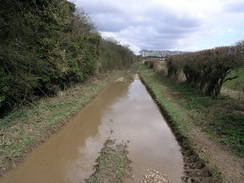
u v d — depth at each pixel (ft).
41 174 17.38
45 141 23.00
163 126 28.32
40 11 31.12
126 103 41.68
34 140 21.72
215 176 15.43
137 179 16.43
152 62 135.85
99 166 17.69
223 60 32.63
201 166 17.38
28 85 26.25
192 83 48.91
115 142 23.25
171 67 69.15
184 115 29.76
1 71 22.93
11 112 26.07
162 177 16.75
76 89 47.16
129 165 18.43
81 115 33.22
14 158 18.42
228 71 35.19
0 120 24.03
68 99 38.11
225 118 26.68
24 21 27.61
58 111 30.76
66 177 17.07
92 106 38.93
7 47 23.61
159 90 49.67
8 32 24.86
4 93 23.38
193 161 18.54
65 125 28.12
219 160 17.71
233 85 42.55
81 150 21.63
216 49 37.40
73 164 18.97
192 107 32.91
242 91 37.11
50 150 21.49
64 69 36.29
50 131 24.70
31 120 26.03
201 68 41.34
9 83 23.70
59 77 38.52
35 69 29.07
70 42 42.16
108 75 86.89
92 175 16.67
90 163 19.17
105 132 26.32
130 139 24.14
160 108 36.65
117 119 31.37
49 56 32.71
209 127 24.72
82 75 51.03
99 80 68.74
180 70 61.11
